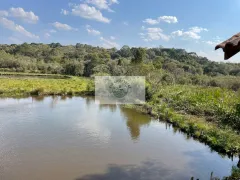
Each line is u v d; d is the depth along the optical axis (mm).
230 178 8836
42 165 10047
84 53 94875
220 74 53969
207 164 10766
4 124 15539
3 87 28859
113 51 109188
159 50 96312
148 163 10664
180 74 43812
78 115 19078
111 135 14406
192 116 18844
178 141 13742
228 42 2789
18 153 11164
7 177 8938
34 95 27812
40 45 121562
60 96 28703
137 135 14633
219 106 17625
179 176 9562
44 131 14508
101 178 9156
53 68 64438
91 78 47781
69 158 10844
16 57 73875
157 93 26125
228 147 11898
